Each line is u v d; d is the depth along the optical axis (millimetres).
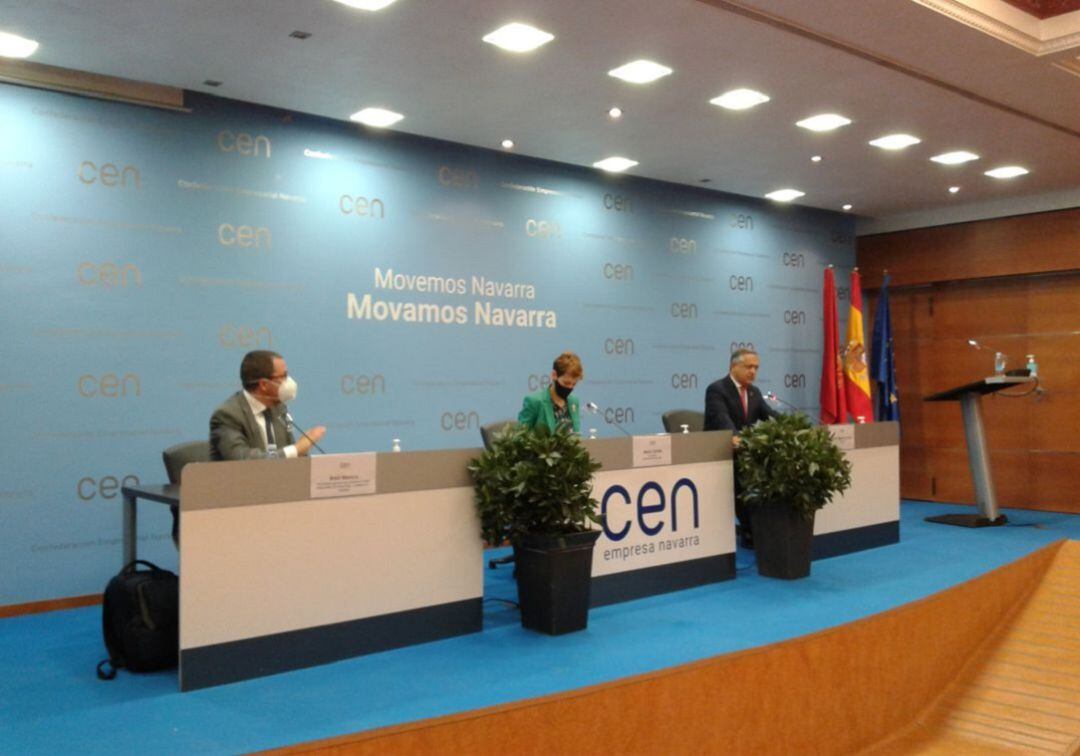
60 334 5680
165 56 5492
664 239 9094
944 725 2035
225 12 4840
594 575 5336
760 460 6062
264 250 6504
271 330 6527
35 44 5254
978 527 8594
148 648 4145
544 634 4781
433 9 4836
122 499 5840
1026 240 9883
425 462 4652
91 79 5766
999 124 7164
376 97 6309
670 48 5449
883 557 6941
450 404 7461
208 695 3836
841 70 5879
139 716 3584
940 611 2141
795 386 10352
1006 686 2197
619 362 8680
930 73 5984
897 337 11086
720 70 5836
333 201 6859
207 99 6266
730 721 1520
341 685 3957
